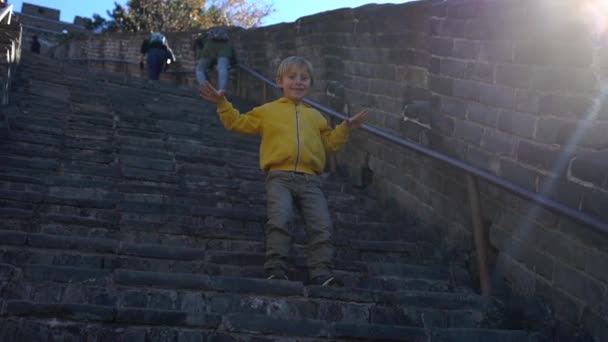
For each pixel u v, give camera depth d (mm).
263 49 12703
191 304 4055
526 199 4367
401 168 6805
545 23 4645
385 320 4324
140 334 3605
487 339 4152
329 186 7621
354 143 7855
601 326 4023
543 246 4594
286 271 4848
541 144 4648
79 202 5695
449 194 5871
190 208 5930
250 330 3832
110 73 11727
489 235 5266
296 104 5320
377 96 7492
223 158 8219
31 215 5238
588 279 4152
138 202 5844
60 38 35000
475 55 5480
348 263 5266
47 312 3602
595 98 4301
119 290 3994
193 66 17062
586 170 4152
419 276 5301
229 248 5375
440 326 4434
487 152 5289
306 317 4207
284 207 4902
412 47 6863
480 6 5391
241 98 13703
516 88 4938
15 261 4438
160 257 4875
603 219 3977
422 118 6344
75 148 7387
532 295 4668
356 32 8008
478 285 5297
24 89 9258
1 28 9859
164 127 9070
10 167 6445
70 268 4199
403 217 6688
